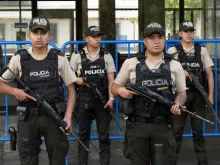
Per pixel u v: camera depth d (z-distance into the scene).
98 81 4.84
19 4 9.65
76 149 6.18
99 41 4.86
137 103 3.60
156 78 3.57
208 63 5.00
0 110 7.38
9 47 6.07
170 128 3.66
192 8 9.70
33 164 3.69
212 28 9.72
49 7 9.75
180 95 3.70
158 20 9.66
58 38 9.82
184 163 5.51
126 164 5.50
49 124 3.61
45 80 3.59
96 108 4.88
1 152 6.07
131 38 9.76
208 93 5.04
